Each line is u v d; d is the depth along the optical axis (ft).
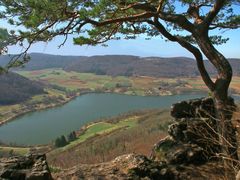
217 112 22.94
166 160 23.49
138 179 19.63
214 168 22.06
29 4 21.22
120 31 29.19
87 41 25.77
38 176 16.06
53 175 19.71
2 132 497.05
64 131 476.95
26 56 24.58
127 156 21.79
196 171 21.85
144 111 452.35
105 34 28.19
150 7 24.54
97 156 165.07
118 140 214.07
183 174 21.49
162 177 20.75
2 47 23.18
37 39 24.14
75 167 20.71
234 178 19.54
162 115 322.55
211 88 23.79
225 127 21.49
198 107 25.77
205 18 24.34
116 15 27.14
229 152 20.59
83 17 21.53
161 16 24.99
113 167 20.62
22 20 23.44
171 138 25.41
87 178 19.15
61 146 317.01
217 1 23.59
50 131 485.97
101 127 392.68
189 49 24.91
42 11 21.38
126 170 20.34
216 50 23.88
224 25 28.48
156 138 133.28
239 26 28.43
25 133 484.33
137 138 183.11
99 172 19.94
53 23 23.11
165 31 25.71
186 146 24.00
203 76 24.36
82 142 309.42
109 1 22.11
